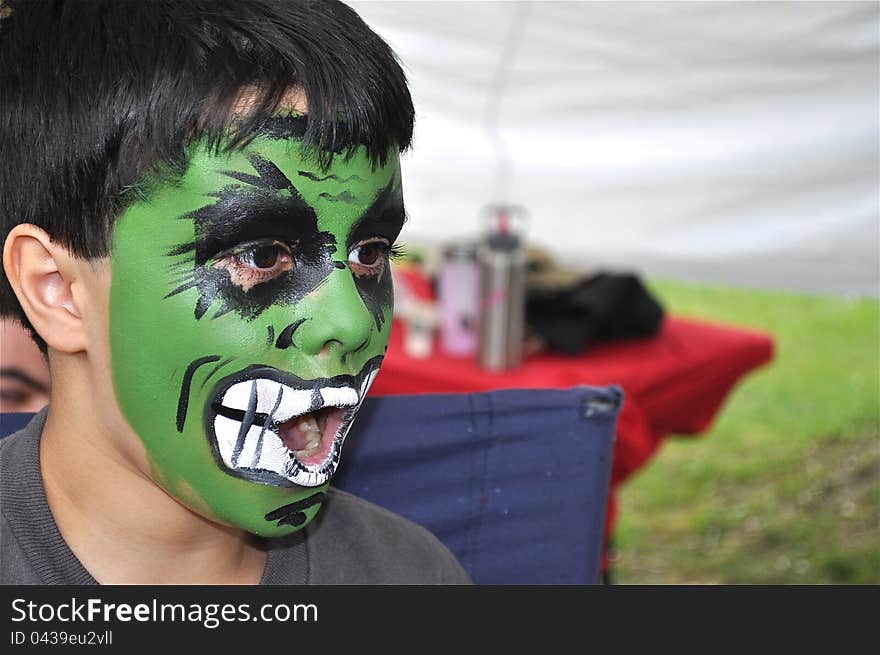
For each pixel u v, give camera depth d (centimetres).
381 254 81
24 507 81
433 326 201
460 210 276
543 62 233
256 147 70
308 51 73
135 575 85
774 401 425
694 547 309
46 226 73
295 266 73
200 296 70
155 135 69
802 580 290
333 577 98
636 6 210
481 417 118
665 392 193
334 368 74
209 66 70
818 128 235
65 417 81
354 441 114
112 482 81
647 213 263
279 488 76
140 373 72
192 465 75
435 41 228
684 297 564
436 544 109
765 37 215
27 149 73
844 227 244
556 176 264
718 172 249
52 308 75
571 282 203
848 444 385
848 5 203
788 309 548
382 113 76
